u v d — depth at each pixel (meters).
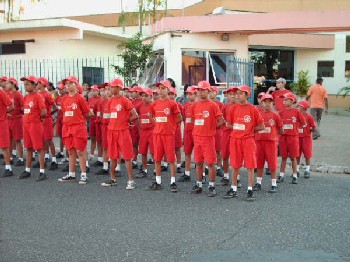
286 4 21.91
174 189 8.00
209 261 4.75
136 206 7.00
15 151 11.15
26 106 8.92
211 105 7.69
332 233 5.66
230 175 9.52
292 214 6.54
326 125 18.05
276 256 4.89
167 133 8.00
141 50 15.35
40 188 8.24
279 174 9.16
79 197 7.57
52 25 15.89
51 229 5.83
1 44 17.36
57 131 11.20
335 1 21.78
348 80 23.95
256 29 14.70
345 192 7.98
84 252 5.01
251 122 7.41
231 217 6.40
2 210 6.74
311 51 24.86
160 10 25.25
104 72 17.52
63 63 16.45
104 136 9.44
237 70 14.83
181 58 14.94
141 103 9.20
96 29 16.97
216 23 14.90
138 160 11.11
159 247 5.17
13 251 5.04
